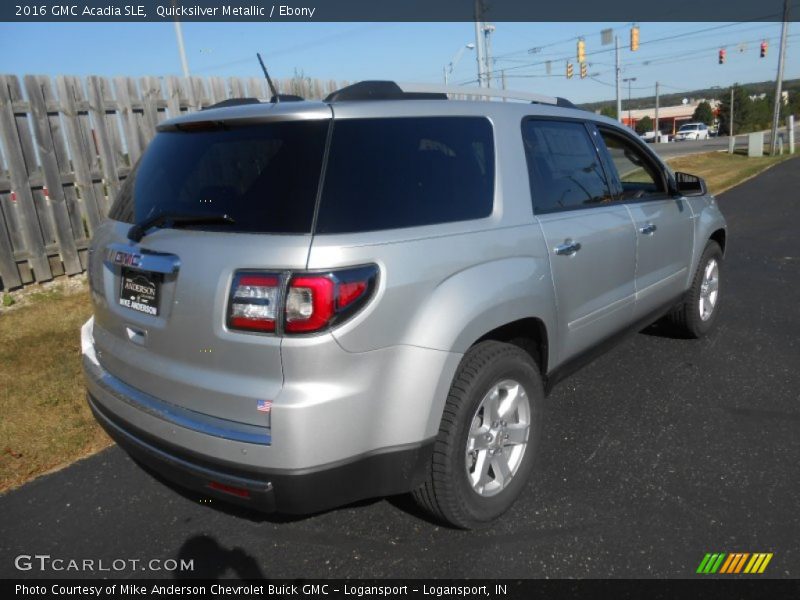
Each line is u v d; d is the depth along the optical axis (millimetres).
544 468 3434
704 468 3385
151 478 3473
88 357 3133
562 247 3271
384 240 2434
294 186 2377
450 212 2764
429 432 2568
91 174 7117
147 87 7520
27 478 3484
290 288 2238
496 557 2764
